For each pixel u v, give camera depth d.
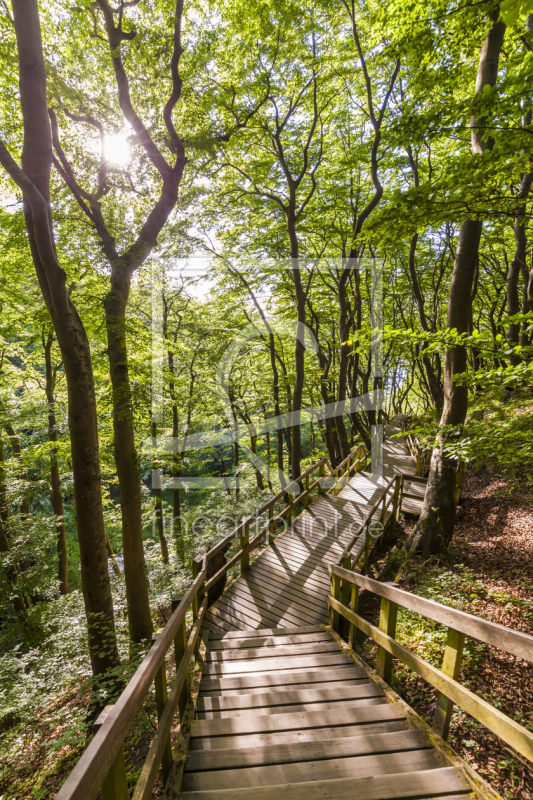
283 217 14.29
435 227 3.65
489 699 2.97
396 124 3.35
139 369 10.30
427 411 24.06
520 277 17.59
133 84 8.30
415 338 4.22
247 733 2.58
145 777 1.65
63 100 7.45
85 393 6.05
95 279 9.61
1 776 3.77
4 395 13.45
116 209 9.00
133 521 7.30
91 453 6.09
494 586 4.77
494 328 18.98
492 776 2.35
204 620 5.37
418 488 10.75
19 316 13.34
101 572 6.14
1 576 11.09
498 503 7.40
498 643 1.70
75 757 4.28
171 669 5.22
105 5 6.45
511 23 1.33
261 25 9.32
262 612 5.54
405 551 6.39
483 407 11.59
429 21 4.04
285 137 12.50
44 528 11.93
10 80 6.68
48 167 5.41
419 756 2.19
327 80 11.23
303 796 1.85
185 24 8.23
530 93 2.83
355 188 13.49
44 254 5.39
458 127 3.19
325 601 5.81
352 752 2.25
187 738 2.53
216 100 9.58
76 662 5.95
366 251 14.35
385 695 2.99
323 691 3.11
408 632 4.04
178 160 8.05
